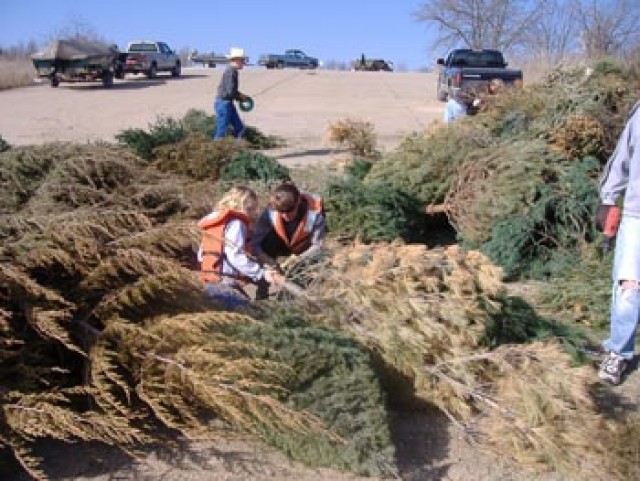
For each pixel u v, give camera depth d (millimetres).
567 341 5352
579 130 8883
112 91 36906
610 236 5359
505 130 10023
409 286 4652
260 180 9766
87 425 3953
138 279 4379
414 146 9289
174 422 4234
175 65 48094
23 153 5438
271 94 36906
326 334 4402
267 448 4176
